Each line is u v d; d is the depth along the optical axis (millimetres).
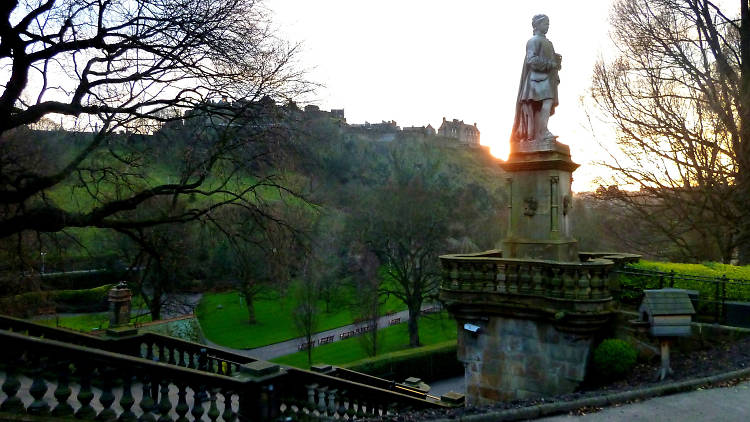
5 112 11203
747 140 19469
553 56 13688
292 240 17344
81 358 5805
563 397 8945
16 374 5516
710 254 22125
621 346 10797
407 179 43062
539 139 13438
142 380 6262
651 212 24094
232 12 13703
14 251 19094
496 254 14227
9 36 11125
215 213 17016
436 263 37156
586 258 15070
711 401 7883
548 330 11758
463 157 103625
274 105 14398
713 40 21469
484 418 7398
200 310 45250
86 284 38188
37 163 15234
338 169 54188
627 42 23812
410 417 8070
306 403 8461
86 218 12977
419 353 28734
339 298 44094
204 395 6891
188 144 15000
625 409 7727
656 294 9781
